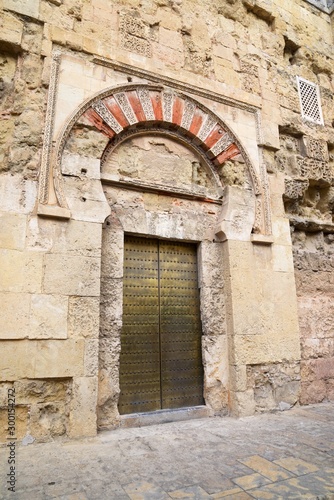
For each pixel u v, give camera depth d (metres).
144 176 5.48
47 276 4.25
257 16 7.46
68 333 4.22
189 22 6.41
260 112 6.65
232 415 5.14
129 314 5.10
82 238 4.55
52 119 4.75
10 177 4.36
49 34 5.03
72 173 4.71
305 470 3.12
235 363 5.23
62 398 4.14
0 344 3.91
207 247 5.75
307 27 8.19
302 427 4.48
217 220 5.96
